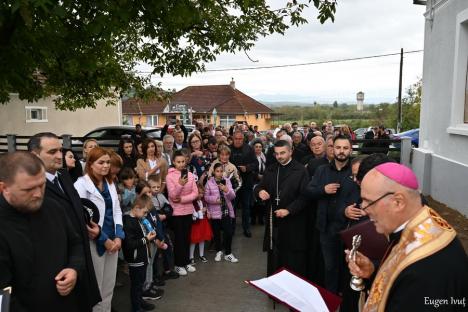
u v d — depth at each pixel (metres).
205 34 8.21
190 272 5.01
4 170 1.92
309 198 3.88
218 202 5.36
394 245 1.49
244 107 45.19
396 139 8.75
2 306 1.64
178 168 4.87
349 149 3.62
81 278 2.36
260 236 6.64
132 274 3.84
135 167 5.97
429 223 1.37
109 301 3.46
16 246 1.95
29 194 1.93
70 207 2.68
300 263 4.05
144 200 3.85
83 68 5.81
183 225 4.89
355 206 3.32
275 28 8.38
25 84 5.58
